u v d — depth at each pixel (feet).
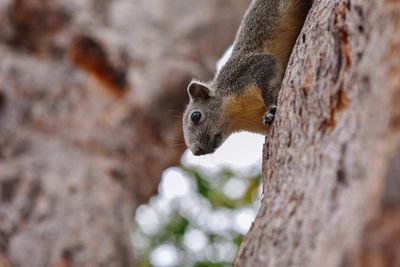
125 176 45.83
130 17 51.06
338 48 19.89
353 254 13.15
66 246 40.55
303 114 20.80
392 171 13.34
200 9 53.72
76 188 42.91
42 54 46.32
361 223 13.29
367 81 16.66
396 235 12.66
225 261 58.08
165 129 48.88
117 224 43.42
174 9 53.42
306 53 22.20
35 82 45.14
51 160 43.29
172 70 49.57
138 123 47.52
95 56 47.52
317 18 22.53
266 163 23.44
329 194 16.63
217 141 33.45
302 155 19.66
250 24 32.14
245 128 32.71
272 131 23.40
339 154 16.92
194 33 52.90
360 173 15.19
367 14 18.37
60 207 41.78
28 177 42.16
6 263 38.88
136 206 47.65
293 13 30.63
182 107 49.70
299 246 17.04
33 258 39.60
